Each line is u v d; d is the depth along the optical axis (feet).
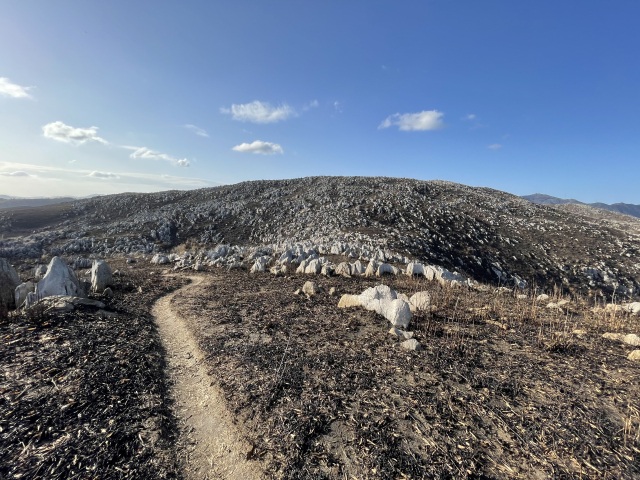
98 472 12.25
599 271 166.30
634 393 17.38
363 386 18.17
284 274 58.44
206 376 20.02
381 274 56.08
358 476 12.32
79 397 16.35
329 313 32.14
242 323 29.66
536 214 244.42
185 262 78.48
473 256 170.40
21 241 199.11
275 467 12.85
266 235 211.00
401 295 33.88
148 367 20.44
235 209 262.47
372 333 26.21
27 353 20.13
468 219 214.28
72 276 34.09
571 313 33.06
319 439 14.20
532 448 13.52
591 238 201.36
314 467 12.78
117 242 199.41
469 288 47.09
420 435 14.35
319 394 17.42
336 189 269.85
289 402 16.78
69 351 20.98
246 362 21.31
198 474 12.77
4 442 13.06
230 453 13.78
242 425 15.30
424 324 27.76
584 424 14.87
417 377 19.15
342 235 165.17
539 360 21.34
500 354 22.24
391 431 14.60
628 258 178.81
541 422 15.06
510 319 30.19
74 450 13.09
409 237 170.50
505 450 13.47
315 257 72.95
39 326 24.26
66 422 14.57
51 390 16.70
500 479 12.09
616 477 12.01
